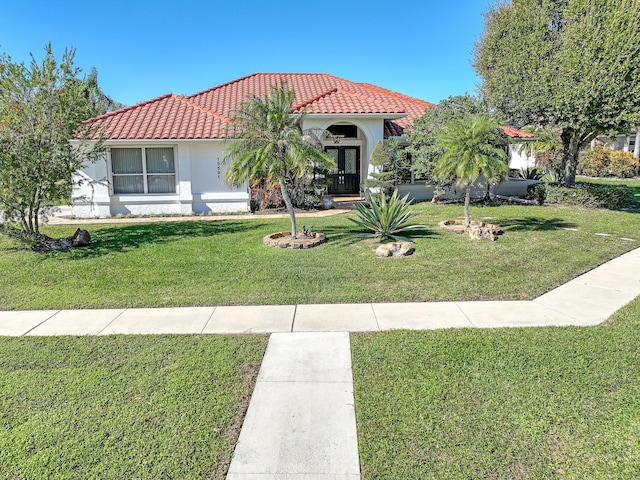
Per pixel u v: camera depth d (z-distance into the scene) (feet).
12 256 33.22
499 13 67.77
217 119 57.47
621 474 10.52
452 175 41.27
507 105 54.29
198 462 11.15
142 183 55.16
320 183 57.93
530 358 16.20
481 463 10.94
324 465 11.02
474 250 33.01
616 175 105.09
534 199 62.69
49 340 18.67
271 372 15.65
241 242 37.29
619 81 44.32
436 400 13.64
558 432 12.05
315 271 28.17
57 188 34.99
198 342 18.21
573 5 48.47
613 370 15.21
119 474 10.77
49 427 12.57
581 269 28.09
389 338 18.26
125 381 15.10
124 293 24.81
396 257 31.32
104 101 93.30
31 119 33.01
